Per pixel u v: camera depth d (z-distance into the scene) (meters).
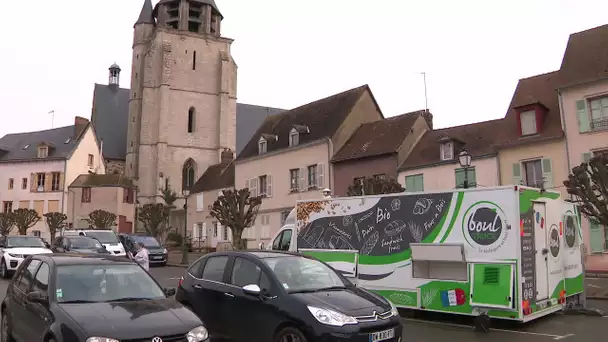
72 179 55.72
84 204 52.22
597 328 10.43
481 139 27.95
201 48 59.72
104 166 62.66
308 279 7.96
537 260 10.62
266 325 7.41
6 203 56.09
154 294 7.17
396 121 32.91
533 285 10.38
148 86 57.28
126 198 53.12
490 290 10.26
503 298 10.05
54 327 6.04
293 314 7.05
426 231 11.40
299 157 36.16
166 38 58.19
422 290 11.31
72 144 57.06
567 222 12.09
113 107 69.31
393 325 7.12
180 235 51.41
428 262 11.43
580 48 26.02
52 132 60.31
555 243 11.43
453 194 11.13
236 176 42.59
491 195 10.55
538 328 10.47
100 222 44.78
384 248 12.05
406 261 11.65
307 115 39.66
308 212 13.74
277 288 7.53
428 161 28.83
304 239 13.63
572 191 16.17
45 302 6.62
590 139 23.64
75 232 25.58
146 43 60.94
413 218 11.68
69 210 52.78
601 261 22.72
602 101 23.69
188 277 9.21
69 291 6.76
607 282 19.25
